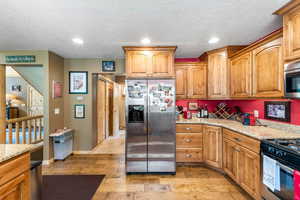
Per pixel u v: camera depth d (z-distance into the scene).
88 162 3.39
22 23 2.09
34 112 7.01
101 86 4.84
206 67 3.44
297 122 2.07
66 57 3.76
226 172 2.67
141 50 2.96
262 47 2.21
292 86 1.68
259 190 1.89
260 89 2.26
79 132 3.89
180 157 3.16
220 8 1.77
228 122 3.01
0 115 3.26
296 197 1.36
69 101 3.87
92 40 2.69
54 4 1.67
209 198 2.17
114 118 6.03
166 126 2.84
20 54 3.25
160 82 2.84
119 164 3.29
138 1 1.63
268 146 1.73
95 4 1.68
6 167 1.18
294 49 1.65
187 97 3.50
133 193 2.28
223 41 2.77
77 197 2.20
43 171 2.97
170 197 2.19
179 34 2.46
